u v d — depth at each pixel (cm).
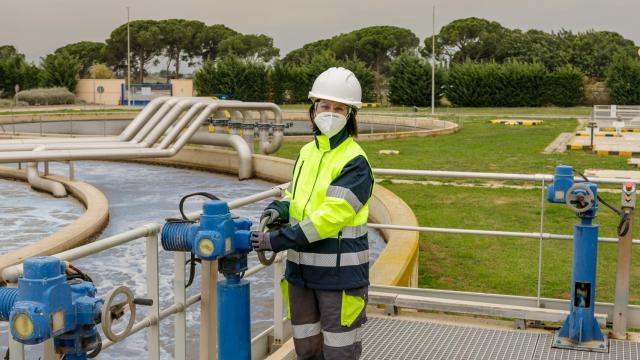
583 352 455
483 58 9269
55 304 226
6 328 679
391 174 558
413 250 733
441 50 9781
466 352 456
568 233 1007
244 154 1888
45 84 6788
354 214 321
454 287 761
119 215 1334
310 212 330
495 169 1797
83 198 1454
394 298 524
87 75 10906
